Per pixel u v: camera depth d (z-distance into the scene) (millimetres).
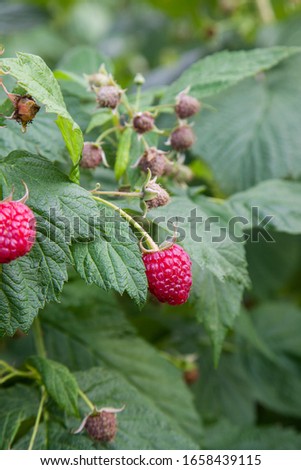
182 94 540
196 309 529
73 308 597
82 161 524
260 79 702
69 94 549
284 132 665
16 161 475
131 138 530
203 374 709
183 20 929
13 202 451
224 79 563
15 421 524
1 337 459
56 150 517
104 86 527
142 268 468
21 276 461
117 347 602
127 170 526
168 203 515
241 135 664
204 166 671
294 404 701
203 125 669
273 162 651
